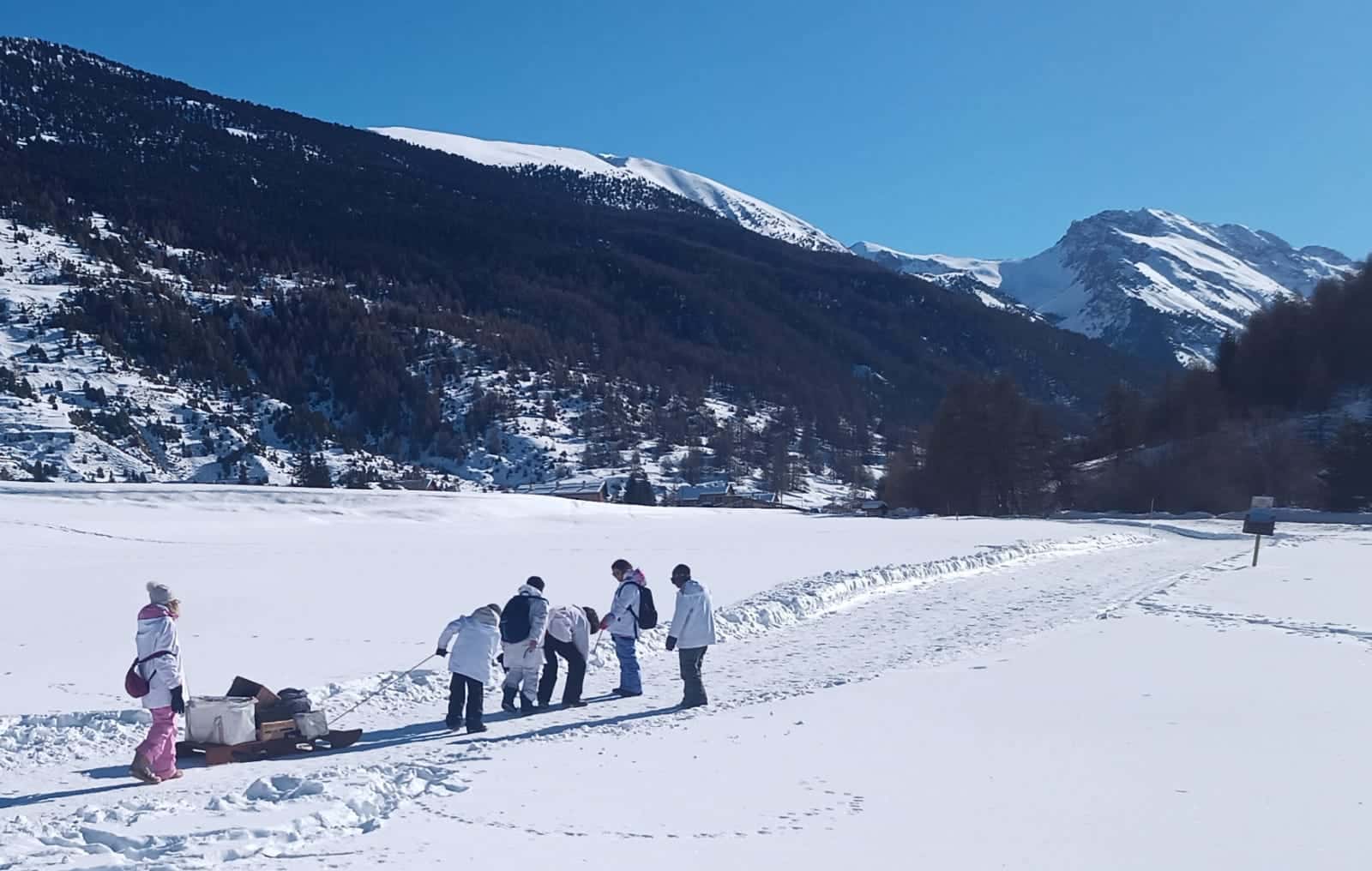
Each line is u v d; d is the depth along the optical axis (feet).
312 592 68.18
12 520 108.99
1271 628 55.36
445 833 22.15
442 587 71.67
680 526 154.71
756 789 25.85
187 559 87.56
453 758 31.07
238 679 34.73
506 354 560.20
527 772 28.22
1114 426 330.95
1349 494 226.79
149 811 24.75
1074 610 65.16
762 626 60.03
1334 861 20.42
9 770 30.48
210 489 137.08
